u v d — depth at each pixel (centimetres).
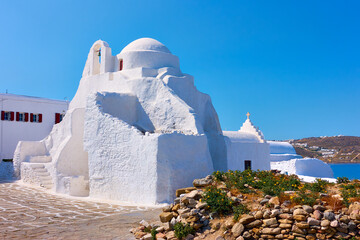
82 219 1270
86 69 2645
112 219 1270
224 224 985
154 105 2092
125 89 2233
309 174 3152
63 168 2109
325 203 955
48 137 2736
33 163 2473
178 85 2209
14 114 3500
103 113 1897
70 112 2247
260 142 2544
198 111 2356
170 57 2411
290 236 905
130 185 1706
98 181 1850
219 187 1162
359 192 1049
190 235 990
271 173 1370
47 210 1435
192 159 1773
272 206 978
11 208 1463
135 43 2492
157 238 1014
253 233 945
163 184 1605
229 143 2252
